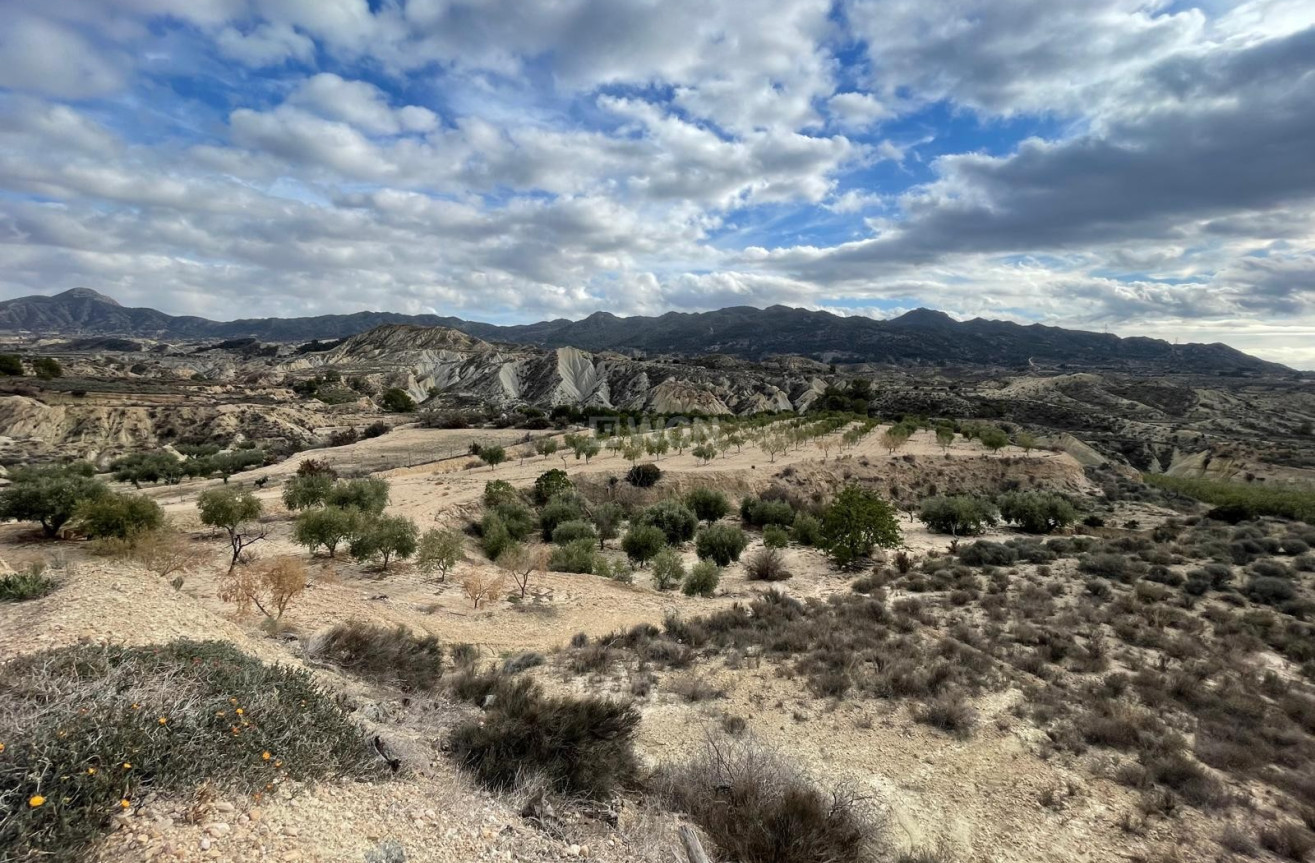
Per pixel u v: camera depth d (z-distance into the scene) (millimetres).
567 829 5836
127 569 10898
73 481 24641
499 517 37500
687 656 14148
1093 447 103312
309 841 4293
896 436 66125
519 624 17797
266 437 95938
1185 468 98312
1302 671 13547
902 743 10031
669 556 26906
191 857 3740
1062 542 29391
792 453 66062
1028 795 8594
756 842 6207
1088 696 11828
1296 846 7426
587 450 63781
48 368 119000
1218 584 20578
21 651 6035
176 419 93875
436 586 22109
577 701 8367
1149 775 8969
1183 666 13391
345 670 9703
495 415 132625
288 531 29672
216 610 12773
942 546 33938
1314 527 31531
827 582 26531
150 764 4305
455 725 7867
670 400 176375
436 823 5180
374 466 64562
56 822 3617
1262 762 9578
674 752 9227
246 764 4770
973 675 12703
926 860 6809
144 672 5539
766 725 10609
